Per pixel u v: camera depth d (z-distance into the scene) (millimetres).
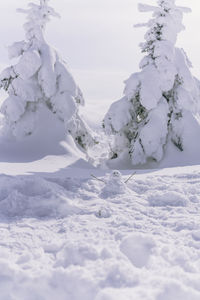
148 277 3977
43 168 17453
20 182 8688
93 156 27344
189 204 8086
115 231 5973
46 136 23875
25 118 24031
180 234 5750
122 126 22375
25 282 3881
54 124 24391
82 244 4754
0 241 5262
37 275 4023
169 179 10961
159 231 5887
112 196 8727
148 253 4715
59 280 3887
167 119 22172
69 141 24219
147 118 22094
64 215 7250
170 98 22812
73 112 24531
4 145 23250
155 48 22359
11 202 7629
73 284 3828
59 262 4441
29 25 24922
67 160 22188
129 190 9180
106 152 28219
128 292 3613
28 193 8438
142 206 7867
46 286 3832
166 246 4840
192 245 5129
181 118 22391
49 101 24859
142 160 21562
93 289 3771
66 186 9711
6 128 24172
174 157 21750
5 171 14570
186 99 22344
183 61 22875
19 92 23719
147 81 22031
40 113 24531
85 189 9406
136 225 6293
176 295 3531
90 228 6105
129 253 4789
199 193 9031
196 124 22312
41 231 6000
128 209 7539
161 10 22625
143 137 21484
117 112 22516
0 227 6238
